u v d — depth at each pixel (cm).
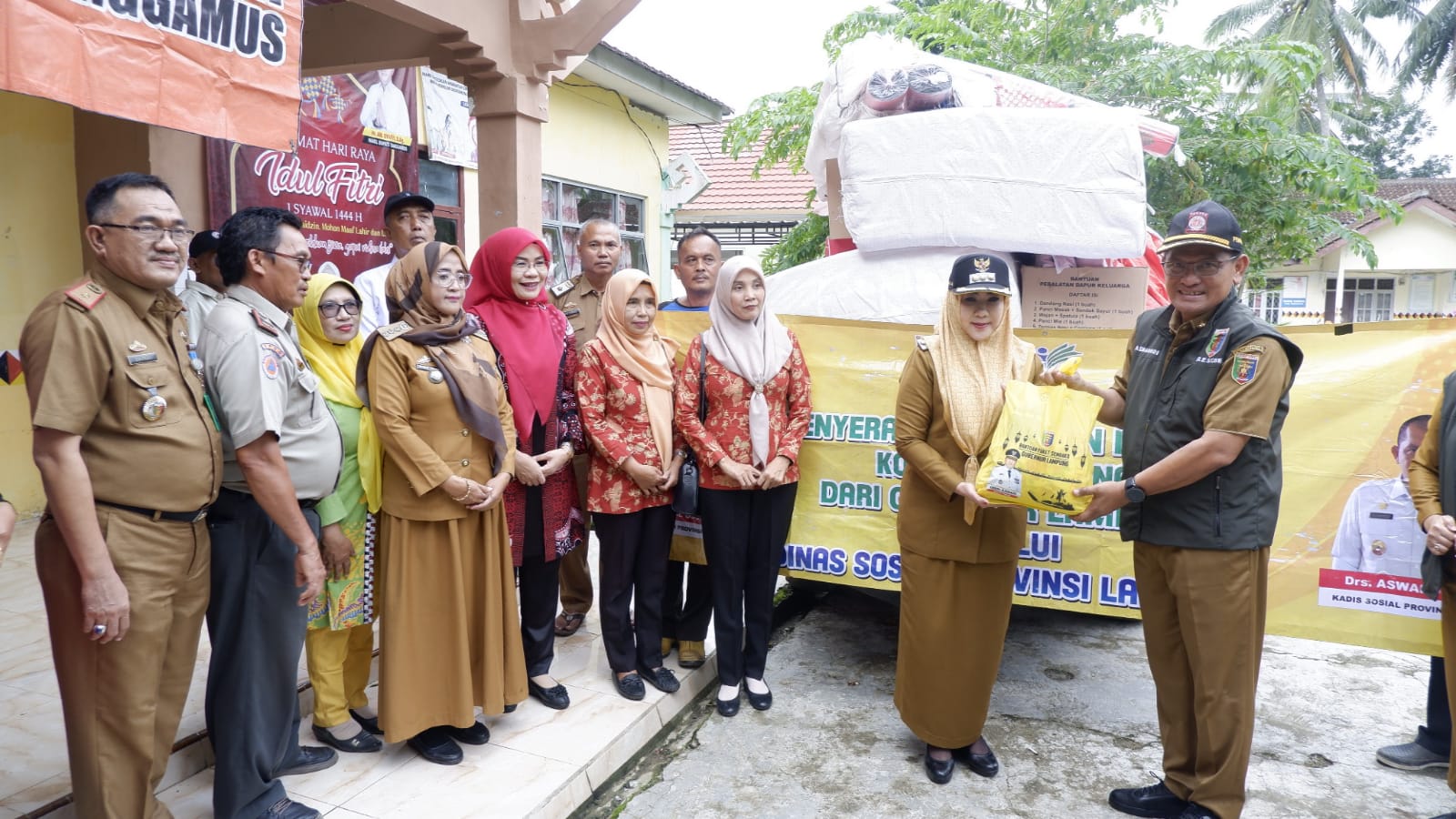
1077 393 257
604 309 321
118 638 192
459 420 269
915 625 288
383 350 261
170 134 477
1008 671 379
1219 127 834
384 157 656
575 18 428
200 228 498
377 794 258
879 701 351
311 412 241
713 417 322
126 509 194
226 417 212
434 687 273
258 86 290
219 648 228
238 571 225
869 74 459
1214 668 246
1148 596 264
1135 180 394
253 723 230
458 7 403
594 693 329
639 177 1054
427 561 269
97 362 186
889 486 369
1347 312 2255
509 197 449
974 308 270
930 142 404
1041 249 399
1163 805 266
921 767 298
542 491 309
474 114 450
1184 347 251
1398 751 301
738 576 328
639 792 285
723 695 335
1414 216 2070
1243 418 232
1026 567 355
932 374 278
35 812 223
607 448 308
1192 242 235
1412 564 309
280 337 226
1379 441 316
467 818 247
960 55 924
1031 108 416
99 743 197
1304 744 316
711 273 384
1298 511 323
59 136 483
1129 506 261
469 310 309
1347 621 318
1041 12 985
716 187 1505
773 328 327
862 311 414
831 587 491
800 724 329
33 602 369
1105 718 335
